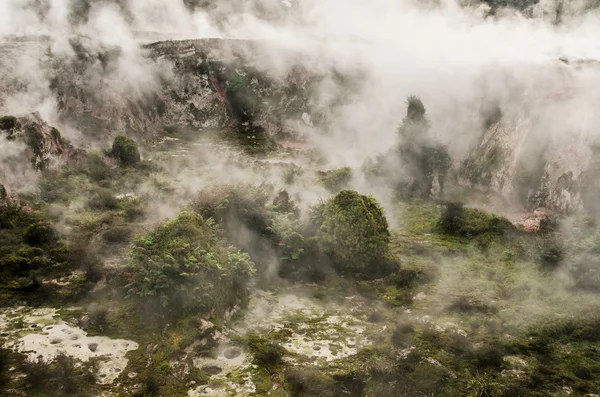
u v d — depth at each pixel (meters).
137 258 10.96
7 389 8.21
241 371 9.20
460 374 9.20
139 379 8.73
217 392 8.61
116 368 9.00
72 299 11.07
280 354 9.59
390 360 9.44
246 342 10.00
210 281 10.62
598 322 10.69
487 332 10.59
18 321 10.22
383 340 10.23
